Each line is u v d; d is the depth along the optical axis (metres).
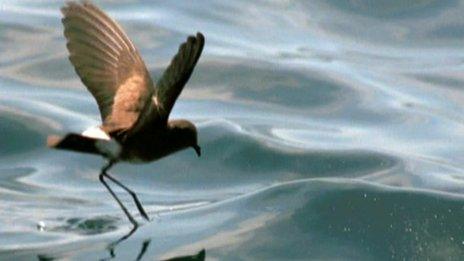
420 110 17.11
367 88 17.70
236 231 12.84
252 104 17.16
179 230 12.84
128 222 13.13
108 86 9.77
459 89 17.94
